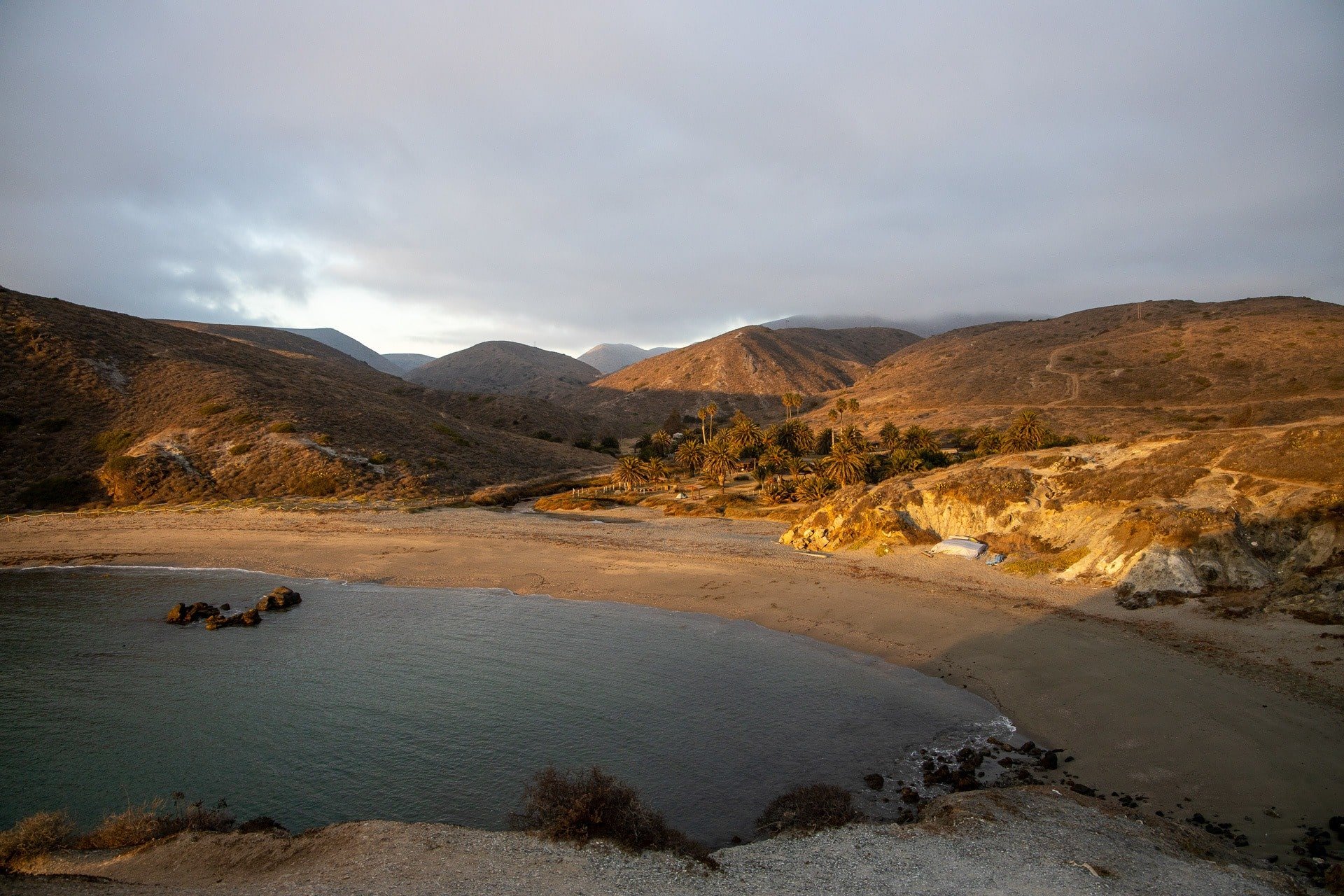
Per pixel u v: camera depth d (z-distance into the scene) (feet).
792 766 77.71
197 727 90.02
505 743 85.10
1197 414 378.32
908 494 174.70
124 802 73.05
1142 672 92.12
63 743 85.61
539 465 390.83
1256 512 121.90
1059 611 117.80
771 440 382.83
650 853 56.95
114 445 276.41
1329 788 64.23
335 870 53.83
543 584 156.56
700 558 173.68
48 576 168.04
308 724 90.63
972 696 93.20
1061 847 55.26
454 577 164.76
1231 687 84.69
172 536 208.54
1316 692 80.38
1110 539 131.95
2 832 66.08
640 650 114.73
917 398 546.26
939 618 120.26
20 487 246.68
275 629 128.16
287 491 267.80
